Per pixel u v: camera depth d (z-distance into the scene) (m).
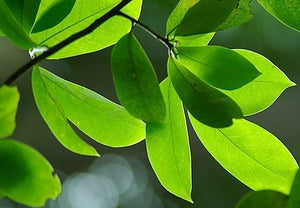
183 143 0.78
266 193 0.72
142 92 0.73
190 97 0.73
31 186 0.68
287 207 0.71
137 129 0.79
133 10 0.79
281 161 0.79
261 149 0.79
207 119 0.73
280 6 0.77
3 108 0.67
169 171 0.78
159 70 1.93
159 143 0.78
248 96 0.79
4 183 0.67
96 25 0.73
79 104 0.79
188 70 0.75
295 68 1.85
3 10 0.70
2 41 1.96
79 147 0.74
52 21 0.78
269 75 0.79
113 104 0.79
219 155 0.79
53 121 0.75
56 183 0.68
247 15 0.76
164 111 0.72
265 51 1.79
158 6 1.79
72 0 0.79
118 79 0.73
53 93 0.77
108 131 0.79
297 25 0.77
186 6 0.77
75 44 0.79
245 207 0.72
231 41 1.75
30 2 0.77
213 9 0.76
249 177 0.79
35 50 0.78
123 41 0.73
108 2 0.79
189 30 0.76
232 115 0.73
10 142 0.67
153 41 1.87
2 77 1.97
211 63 0.76
